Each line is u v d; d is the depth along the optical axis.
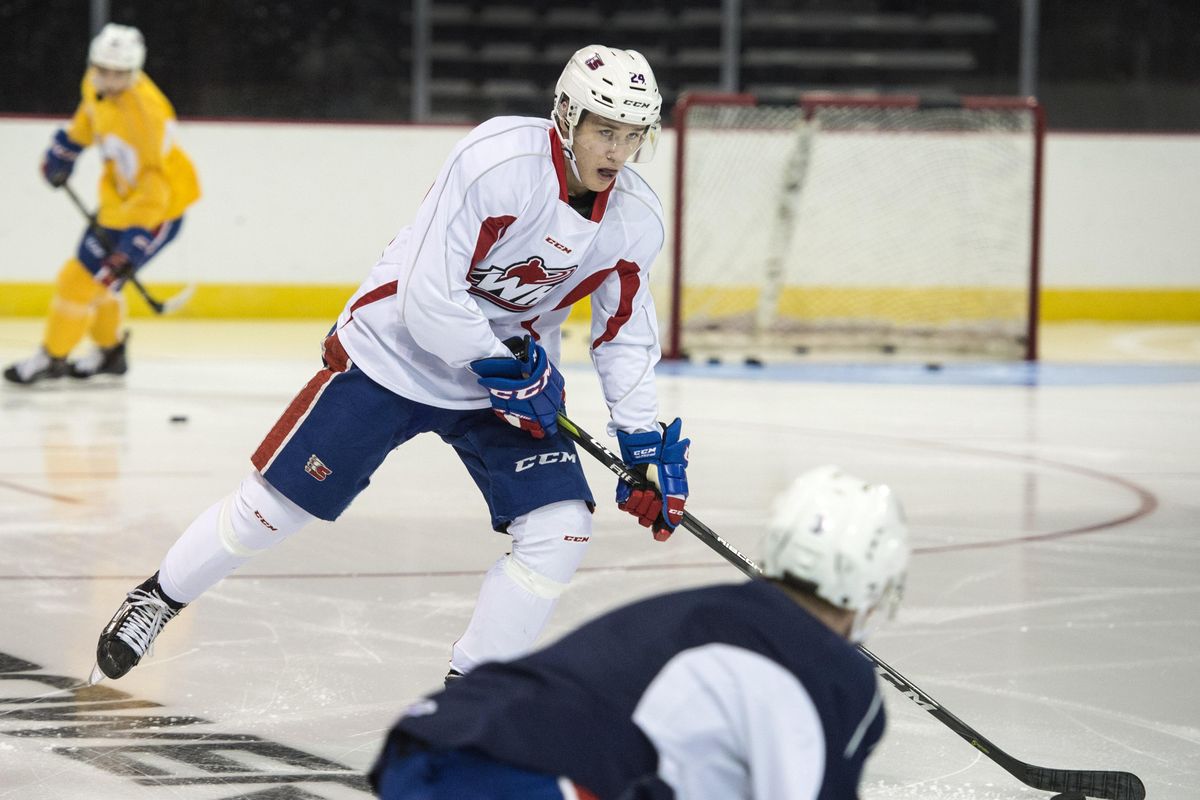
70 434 24.67
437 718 6.15
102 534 17.62
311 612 14.41
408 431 11.15
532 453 10.80
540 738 5.98
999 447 25.00
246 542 11.10
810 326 40.84
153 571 15.97
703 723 5.90
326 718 11.48
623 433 11.22
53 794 9.85
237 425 25.89
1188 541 18.17
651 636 6.11
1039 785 9.66
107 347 31.00
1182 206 46.38
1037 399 31.22
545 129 10.43
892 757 10.88
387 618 14.25
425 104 47.31
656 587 15.47
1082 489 21.42
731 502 19.97
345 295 44.56
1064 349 40.88
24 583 15.35
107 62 28.58
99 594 14.99
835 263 43.66
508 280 10.82
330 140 44.00
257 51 46.22
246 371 33.25
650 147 10.83
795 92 48.22
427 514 19.03
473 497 20.19
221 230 43.84
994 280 43.56
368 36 46.78
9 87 44.78
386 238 44.53
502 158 10.25
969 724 11.57
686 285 42.16
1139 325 46.47
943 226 43.44
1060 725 11.59
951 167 43.22
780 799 5.80
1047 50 48.16
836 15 47.94
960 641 13.80
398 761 6.24
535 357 10.61
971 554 17.30
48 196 42.59
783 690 5.86
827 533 6.24
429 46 47.16
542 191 10.38
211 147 43.50
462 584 15.56
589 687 6.04
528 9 47.47
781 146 41.84
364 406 10.84
